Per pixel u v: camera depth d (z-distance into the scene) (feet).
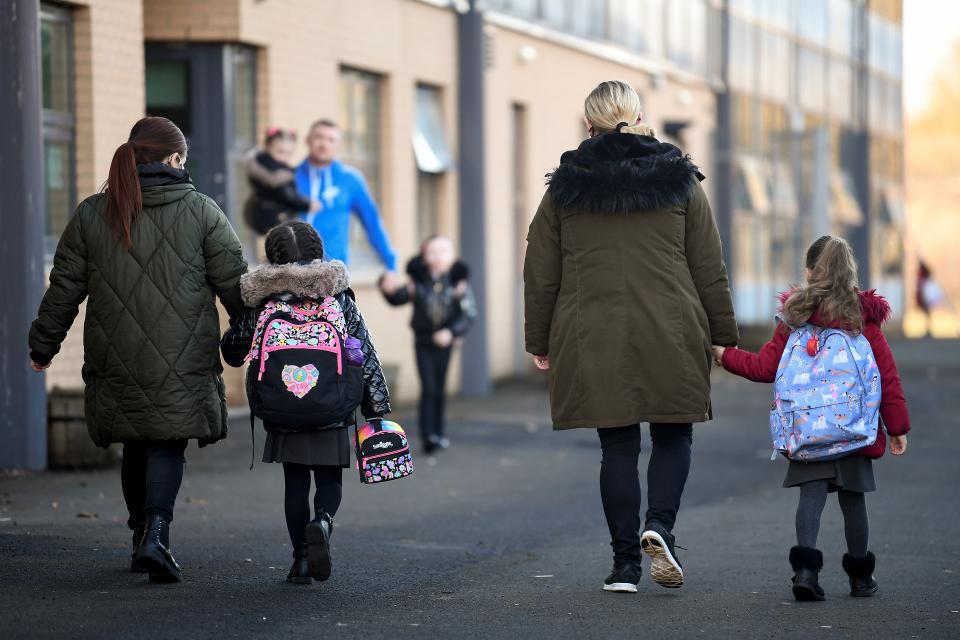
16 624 29.01
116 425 32.78
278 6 77.30
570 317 33.17
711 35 159.84
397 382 85.10
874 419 33.19
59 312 33.19
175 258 32.86
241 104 76.23
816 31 204.33
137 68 65.41
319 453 33.17
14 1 53.98
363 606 32.12
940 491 57.82
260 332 33.14
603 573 37.47
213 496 51.37
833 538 44.55
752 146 174.81
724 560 40.22
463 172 101.35
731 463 67.77
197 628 29.22
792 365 33.37
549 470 63.16
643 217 33.01
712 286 33.40
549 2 115.75
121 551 37.70
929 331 228.63
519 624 30.53
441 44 98.48
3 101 54.19
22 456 54.60
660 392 32.71
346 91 87.71
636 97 34.17
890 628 30.58
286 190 57.06
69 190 62.69
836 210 212.23
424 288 67.82
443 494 54.90
